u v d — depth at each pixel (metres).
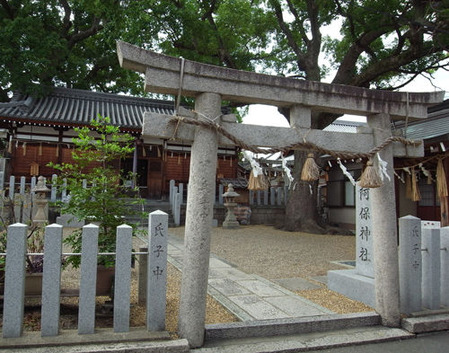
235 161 22.25
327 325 4.53
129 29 12.17
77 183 5.11
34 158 18.58
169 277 6.94
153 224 3.93
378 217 4.84
